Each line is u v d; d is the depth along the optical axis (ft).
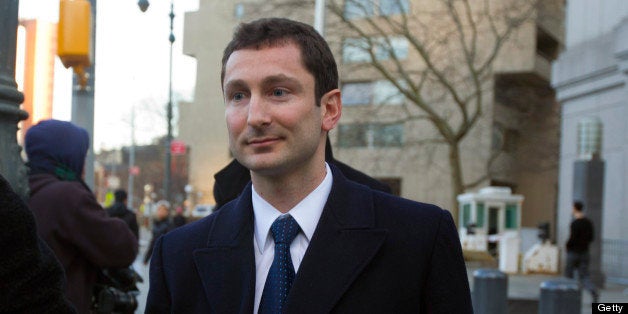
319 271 5.61
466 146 107.86
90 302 10.65
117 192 31.32
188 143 152.56
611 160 56.95
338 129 96.94
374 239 5.75
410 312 5.69
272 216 6.02
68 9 17.70
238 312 5.72
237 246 5.98
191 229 6.41
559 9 108.17
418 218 5.94
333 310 5.55
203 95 151.33
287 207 6.03
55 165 10.45
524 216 128.47
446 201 110.93
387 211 5.99
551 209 127.24
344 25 61.67
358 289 5.62
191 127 152.46
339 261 5.65
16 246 4.50
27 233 4.59
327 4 59.26
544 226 61.05
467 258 62.54
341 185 6.13
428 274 5.83
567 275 39.91
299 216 5.94
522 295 39.73
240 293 5.79
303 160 5.85
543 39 120.98
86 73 20.13
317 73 5.89
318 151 6.08
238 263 5.90
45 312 4.63
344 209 5.94
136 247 10.98
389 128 106.01
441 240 5.89
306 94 5.81
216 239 6.12
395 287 5.65
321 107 6.00
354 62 71.67
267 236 6.00
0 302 4.44
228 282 5.85
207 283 5.90
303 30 5.97
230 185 10.52
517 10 69.82
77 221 9.98
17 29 8.59
